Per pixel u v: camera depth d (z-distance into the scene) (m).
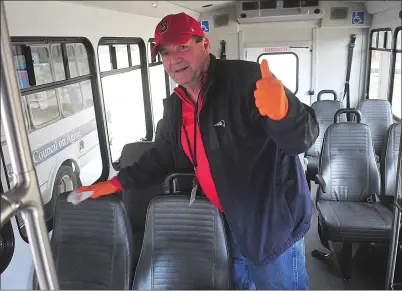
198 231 2.10
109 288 2.24
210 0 3.95
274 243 1.71
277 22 6.60
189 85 1.64
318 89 6.88
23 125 0.78
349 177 3.72
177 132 1.81
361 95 6.80
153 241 2.17
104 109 3.51
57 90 3.24
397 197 1.32
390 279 1.43
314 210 4.66
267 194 1.66
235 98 1.55
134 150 3.39
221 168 1.65
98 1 2.74
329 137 3.76
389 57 5.34
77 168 3.51
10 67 0.74
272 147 1.62
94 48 3.21
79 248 2.32
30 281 2.42
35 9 2.37
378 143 5.04
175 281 2.11
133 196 3.32
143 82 4.70
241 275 2.17
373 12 5.96
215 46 6.78
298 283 1.89
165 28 1.48
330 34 6.58
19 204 0.76
